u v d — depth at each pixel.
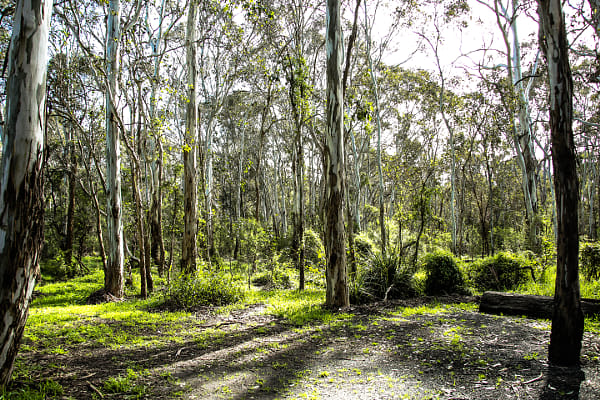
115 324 7.77
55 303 11.96
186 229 13.19
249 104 26.05
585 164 31.44
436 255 11.01
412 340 5.89
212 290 10.73
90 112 13.70
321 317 8.02
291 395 4.00
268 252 17.27
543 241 12.36
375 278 10.47
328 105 8.99
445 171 26.62
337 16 8.84
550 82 4.33
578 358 4.41
